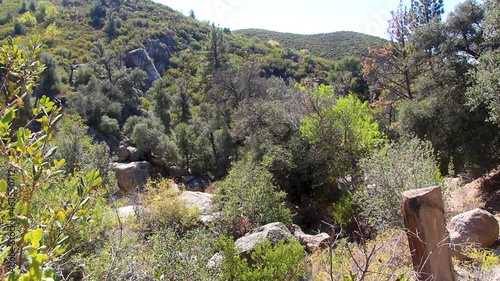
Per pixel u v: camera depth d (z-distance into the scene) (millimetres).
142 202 8734
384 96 23391
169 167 25906
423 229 2912
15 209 1114
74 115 18734
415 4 20281
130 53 43625
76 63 36938
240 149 24219
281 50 57875
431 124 12484
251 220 8656
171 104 32562
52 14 48344
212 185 16344
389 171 6305
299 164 13375
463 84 12234
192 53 53500
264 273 4008
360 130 12734
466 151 11375
